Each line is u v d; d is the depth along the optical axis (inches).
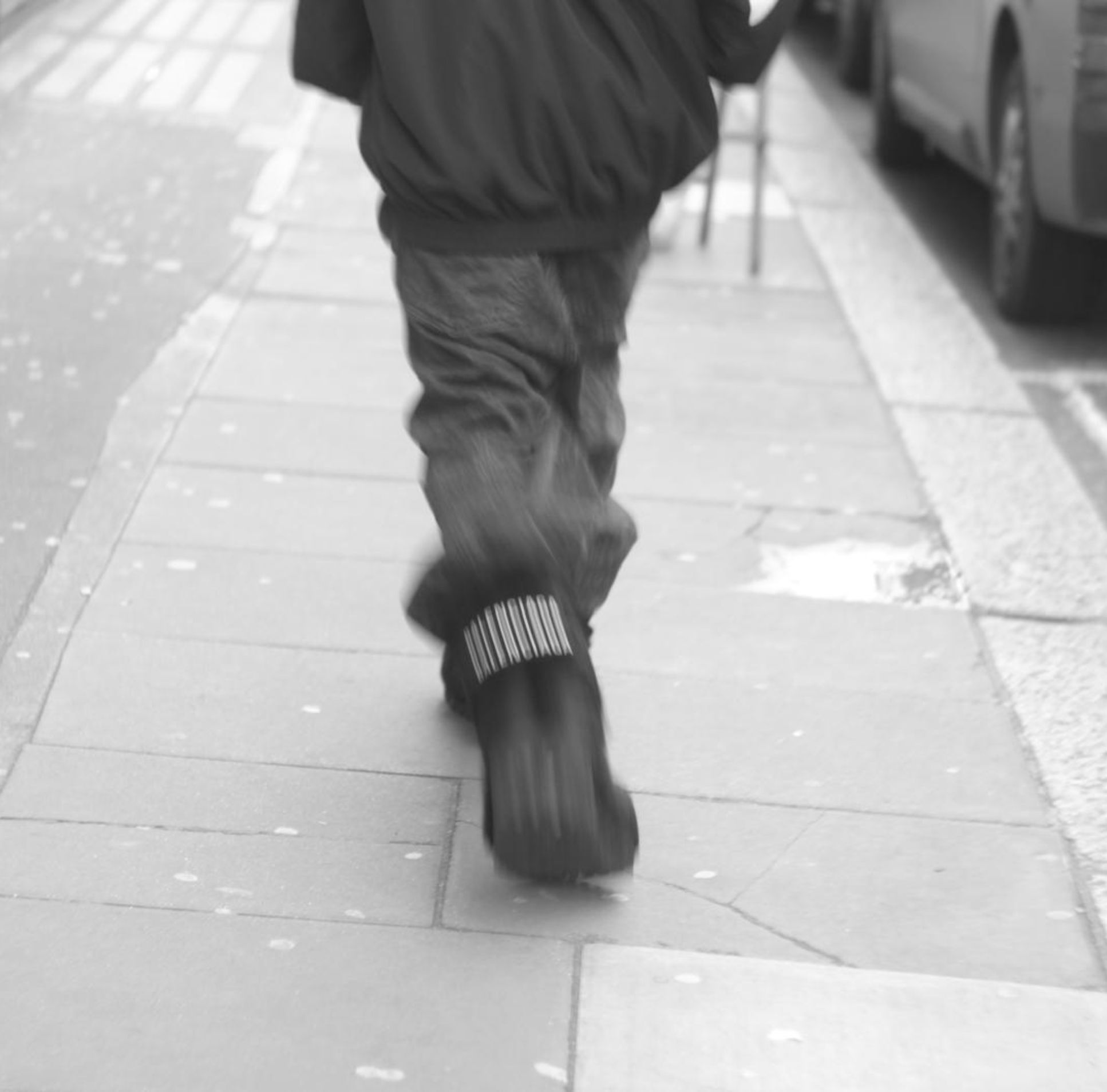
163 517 237.3
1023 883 170.6
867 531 254.5
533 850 149.6
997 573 243.1
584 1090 138.2
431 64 149.3
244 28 572.4
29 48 525.3
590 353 162.9
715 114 159.5
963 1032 148.3
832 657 214.2
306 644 205.8
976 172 412.2
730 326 348.8
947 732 198.2
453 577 153.6
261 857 164.6
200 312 325.1
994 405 313.9
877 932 161.3
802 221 438.6
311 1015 143.9
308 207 397.7
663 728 193.9
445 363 155.3
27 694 189.6
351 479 255.8
